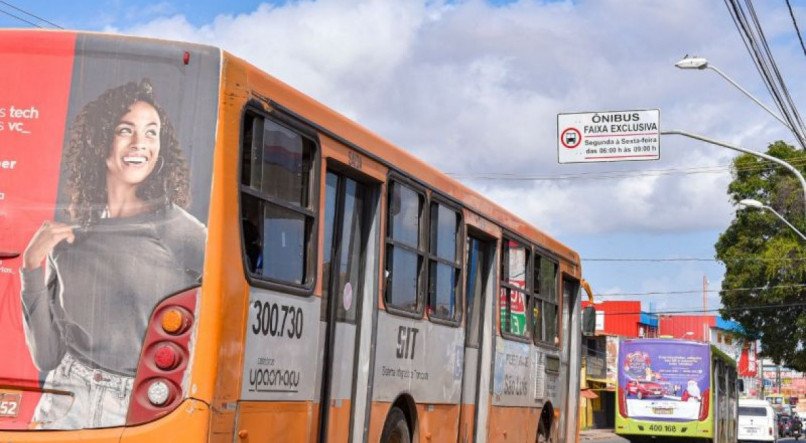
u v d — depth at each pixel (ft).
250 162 22.45
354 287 28.86
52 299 21.09
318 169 25.63
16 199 21.44
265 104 23.07
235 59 22.07
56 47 21.80
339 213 27.81
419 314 32.40
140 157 21.36
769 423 146.51
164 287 20.92
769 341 173.78
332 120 26.53
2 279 21.26
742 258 173.27
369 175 28.73
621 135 77.61
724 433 111.96
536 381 46.37
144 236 21.09
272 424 23.27
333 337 27.40
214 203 21.17
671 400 98.58
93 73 21.68
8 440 20.65
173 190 21.24
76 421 20.70
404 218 31.35
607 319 246.68
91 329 20.90
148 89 21.57
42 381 20.88
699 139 78.79
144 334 20.79
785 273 170.40
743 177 177.17
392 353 30.40
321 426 27.02
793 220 171.94
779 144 176.35
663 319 286.25
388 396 30.19
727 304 176.24
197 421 20.53
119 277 21.02
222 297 21.06
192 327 20.83
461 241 36.42
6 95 21.74
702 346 98.84
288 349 23.95
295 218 24.50
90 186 21.38
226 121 21.54
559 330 50.57
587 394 206.49
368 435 28.84
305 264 24.94
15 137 21.62
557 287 50.57
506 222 41.93
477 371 39.40
